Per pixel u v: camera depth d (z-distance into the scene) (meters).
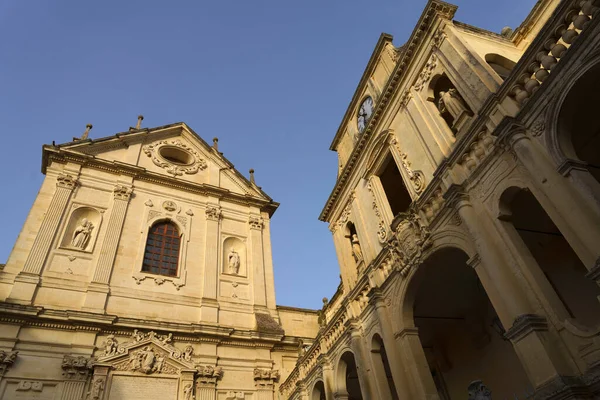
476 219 10.51
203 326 22.91
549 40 9.10
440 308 15.60
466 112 12.30
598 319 11.55
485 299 15.57
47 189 24.47
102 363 19.28
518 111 9.48
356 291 16.36
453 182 11.65
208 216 29.09
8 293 19.64
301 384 19.19
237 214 31.09
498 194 10.00
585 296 11.95
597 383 6.94
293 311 29.50
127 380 19.55
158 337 21.72
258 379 22.78
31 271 20.75
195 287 25.23
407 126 15.45
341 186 20.19
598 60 7.71
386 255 14.80
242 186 33.31
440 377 17.66
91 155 27.45
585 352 7.39
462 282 14.48
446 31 14.08
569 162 8.01
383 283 14.62
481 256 9.98
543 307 8.36
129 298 22.69
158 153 31.19
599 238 7.20
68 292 21.19
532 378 7.91
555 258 12.90
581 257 7.55
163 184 29.14
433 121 14.02
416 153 14.57
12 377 17.48
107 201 26.09
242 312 25.73
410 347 12.58
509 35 17.34
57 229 23.00
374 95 18.88
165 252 26.19
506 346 14.61
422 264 12.70
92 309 20.97
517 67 9.80
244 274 27.81
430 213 12.76
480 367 15.70
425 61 14.93
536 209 11.93
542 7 16.33
